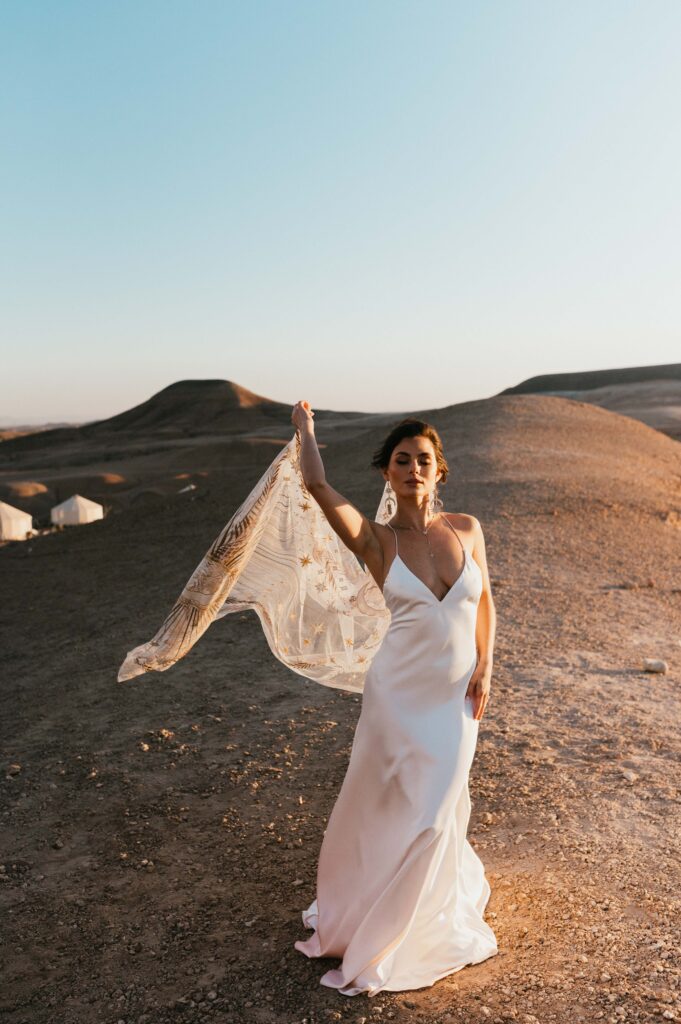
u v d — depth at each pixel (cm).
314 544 409
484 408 3609
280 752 638
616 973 329
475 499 1947
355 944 328
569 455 2631
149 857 483
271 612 416
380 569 349
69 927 412
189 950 382
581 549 1529
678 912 375
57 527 6425
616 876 414
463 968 342
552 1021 302
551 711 711
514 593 1188
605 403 14850
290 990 337
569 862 432
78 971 373
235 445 14238
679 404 13675
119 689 868
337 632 422
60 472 14125
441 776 317
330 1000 324
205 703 788
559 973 331
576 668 853
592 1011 306
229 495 2586
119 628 1224
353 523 343
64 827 536
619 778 554
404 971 332
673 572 1407
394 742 325
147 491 8519
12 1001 353
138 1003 343
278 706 757
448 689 328
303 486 401
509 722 683
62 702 854
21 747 718
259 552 408
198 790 579
